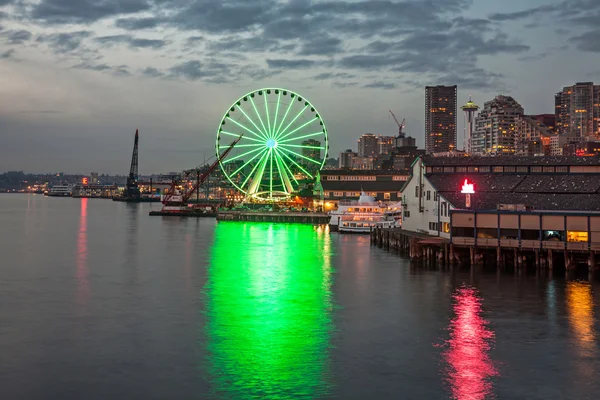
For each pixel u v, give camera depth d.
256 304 71.50
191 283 85.94
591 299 70.88
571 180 106.44
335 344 54.94
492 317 63.69
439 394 43.53
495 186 107.12
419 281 83.44
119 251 128.12
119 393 43.91
